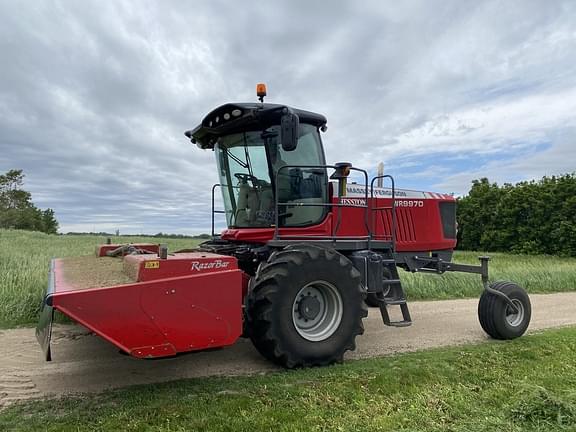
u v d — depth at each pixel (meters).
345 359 5.23
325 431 3.29
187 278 3.91
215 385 4.27
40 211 63.56
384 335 6.54
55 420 3.48
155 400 3.88
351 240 5.69
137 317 3.70
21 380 4.44
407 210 6.92
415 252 7.00
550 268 13.82
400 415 3.53
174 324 3.85
